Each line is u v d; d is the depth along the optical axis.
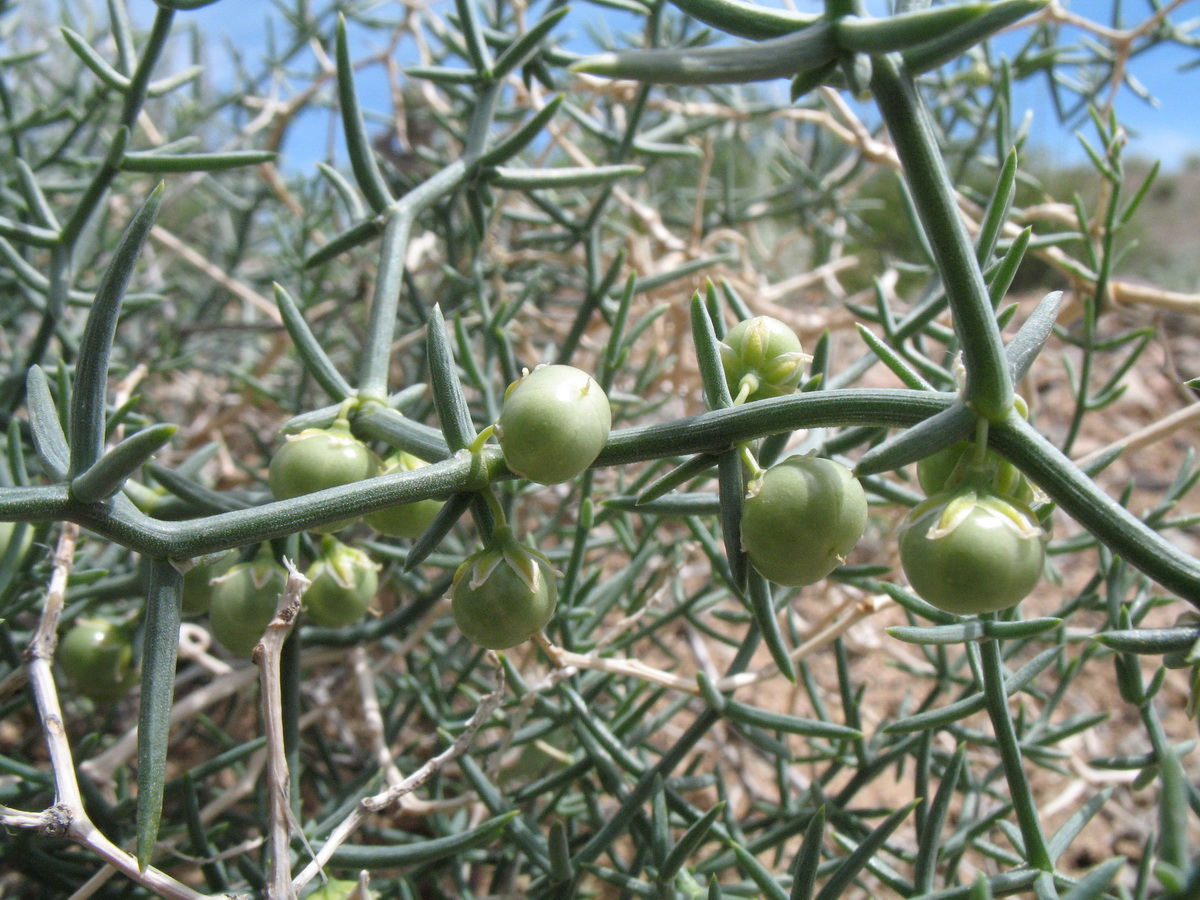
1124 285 0.11
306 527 0.05
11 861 0.08
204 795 0.11
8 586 0.08
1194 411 0.09
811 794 0.09
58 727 0.06
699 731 0.08
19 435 0.08
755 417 0.05
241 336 0.19
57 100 0.15
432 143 0.20
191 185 0.17
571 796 0.11
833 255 0.20
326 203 0.16
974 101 0.17
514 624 0.06
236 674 0.10
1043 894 0.06
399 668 0.13
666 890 0.07
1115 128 0.12
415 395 0.08
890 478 0.12
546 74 0.11
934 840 0.07
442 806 0.08
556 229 0.18
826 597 0.16
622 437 0.06
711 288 0.07
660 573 0.11
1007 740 0.06
